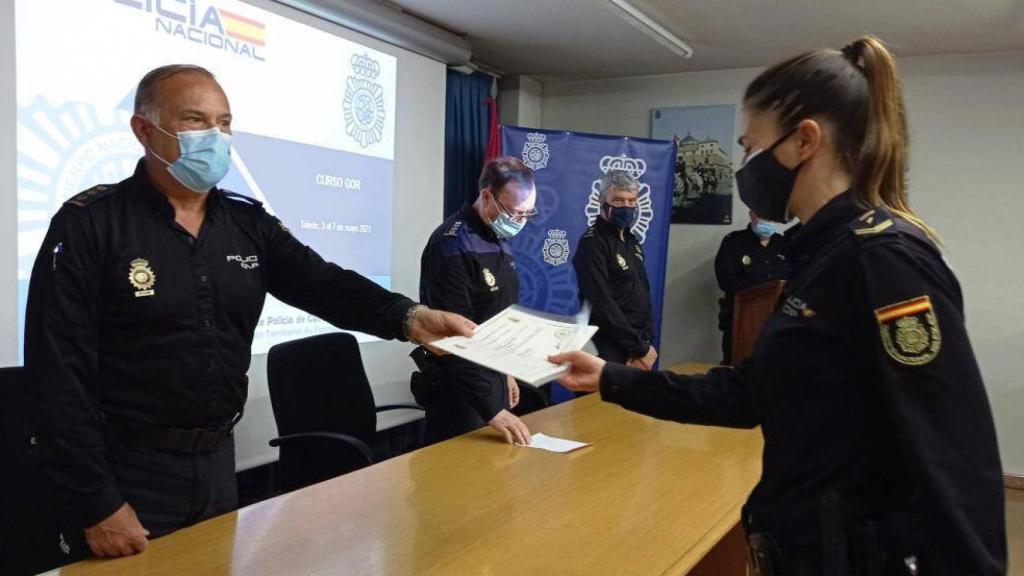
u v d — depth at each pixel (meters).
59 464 1.26
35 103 2.38
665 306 5.19
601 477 1.66
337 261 3.58
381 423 3.81
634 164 4.55
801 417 0.89
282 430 2.21
